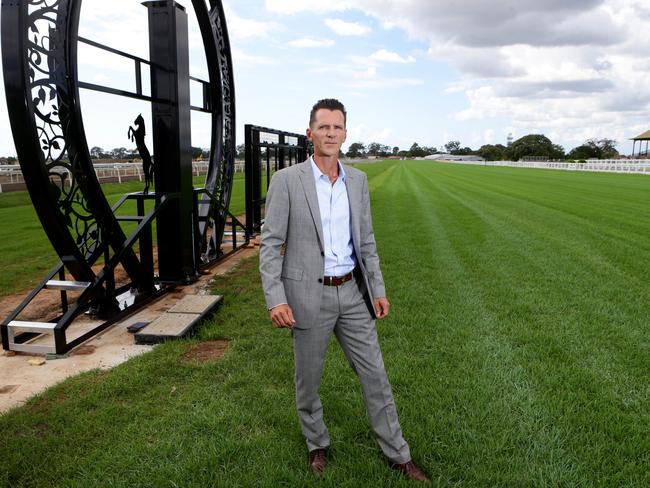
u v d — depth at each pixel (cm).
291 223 235
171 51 593
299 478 251
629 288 605
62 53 434
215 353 420
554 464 263
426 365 388
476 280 650
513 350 417
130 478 253
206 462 262
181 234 634
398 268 723
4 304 587
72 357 419
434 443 279
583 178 3269
